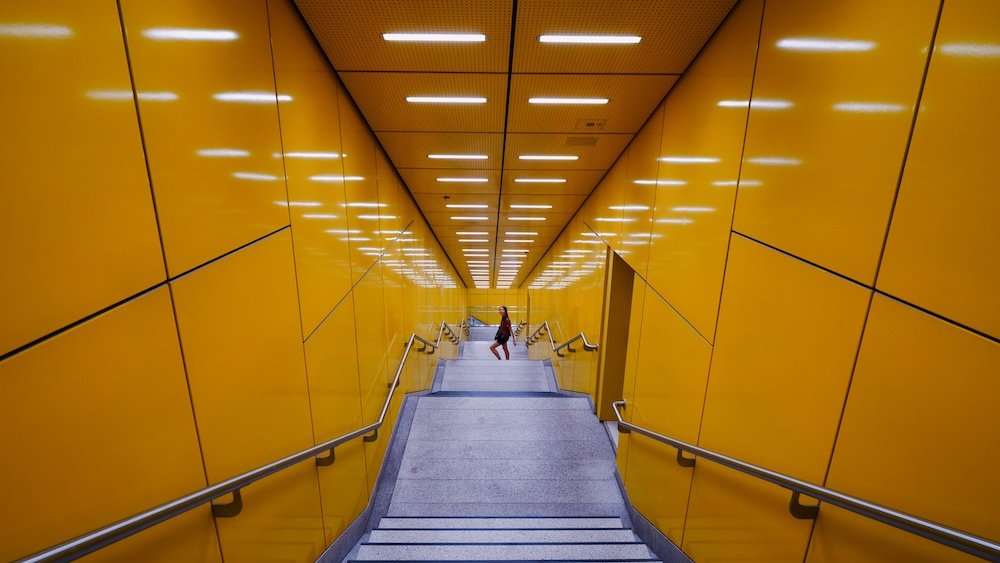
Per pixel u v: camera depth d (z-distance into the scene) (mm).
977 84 945
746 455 1995
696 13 2256
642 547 3113
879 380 1237
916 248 1113
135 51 1126
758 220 1942
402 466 4406
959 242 993
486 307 23344
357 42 2555
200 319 1432
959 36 988
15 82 807
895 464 1178
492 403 5824
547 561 2887
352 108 3285
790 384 1678
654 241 3434
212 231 1503
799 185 1639
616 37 2498
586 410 5648
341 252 2992
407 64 2805
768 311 1846
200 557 1435
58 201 902
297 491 2244
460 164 4855
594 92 3168
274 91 2014
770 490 1802
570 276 7723
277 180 2039
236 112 1669
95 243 1004
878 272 1243
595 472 4344
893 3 1187
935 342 1061
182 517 1350
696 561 2486
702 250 2551
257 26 1849
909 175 1134
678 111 2977
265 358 1906
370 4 2213
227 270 1604
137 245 1142
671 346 3000
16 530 827
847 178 1375
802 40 1623
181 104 1323
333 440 2488
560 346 7352
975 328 959
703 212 2555
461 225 8414
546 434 5043
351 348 3193
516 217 7762
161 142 1233
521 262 14047
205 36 1460
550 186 5754
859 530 1299
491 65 2826
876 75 1254
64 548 861
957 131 996
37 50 853
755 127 1981
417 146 4277
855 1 1336
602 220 5363
